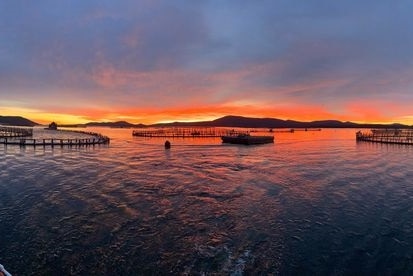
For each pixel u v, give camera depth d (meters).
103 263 11.66
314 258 12.14
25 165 33.44
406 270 11.34
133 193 21.67
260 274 10.98
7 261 11.71
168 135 102.62
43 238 13.79
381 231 14.84
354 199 20.45
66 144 59.81
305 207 18.62
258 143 73.00
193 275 10.91
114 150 52.59
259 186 24.23
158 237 14.02
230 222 15.96
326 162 38.56
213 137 100.81
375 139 81.56
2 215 16.64
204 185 24.42
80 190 22.36
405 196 21.19
